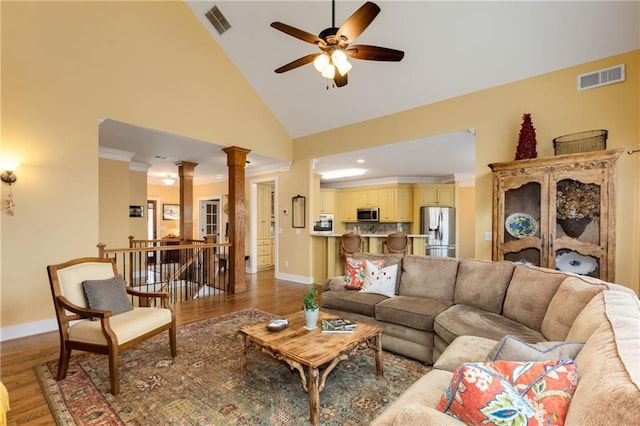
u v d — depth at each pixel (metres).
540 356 1.23
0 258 3.15
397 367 2.59
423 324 2.67
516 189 3.29
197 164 6.81
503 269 2.73
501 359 1.29
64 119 3.46
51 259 3.40
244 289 5.39
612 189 2.76
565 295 2.00
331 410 2.01
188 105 4.57
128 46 3.95
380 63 4.08
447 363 1.72
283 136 6.10
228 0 4.09
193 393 2.19
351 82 4.53
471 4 3.18
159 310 2.71
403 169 7.45
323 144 5.81
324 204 9.44
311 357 1.93
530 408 0.92
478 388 0.94
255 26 4.29
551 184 3.03
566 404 0.96
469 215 9.30
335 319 2.61
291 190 6.41
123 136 4.58
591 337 1.24
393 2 3.38
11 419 1.90
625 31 2.94
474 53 3.60
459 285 2.98
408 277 3.35
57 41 3.41
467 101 4.07
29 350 2.91
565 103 3.36
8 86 3.13
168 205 10.24
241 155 5.29
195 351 2.88
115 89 3.83
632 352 0.92
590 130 3.18
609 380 0.80
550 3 2.96
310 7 3.74
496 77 3.75
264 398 2.13
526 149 3.28
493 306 2.67
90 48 3.64
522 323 2.37
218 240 8.95
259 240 7.67
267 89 5.38
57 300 2.34
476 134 3.99
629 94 3.03
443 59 3.79
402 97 4.50
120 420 1.90
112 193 5.99
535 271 2.48
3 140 3.11
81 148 3.58
